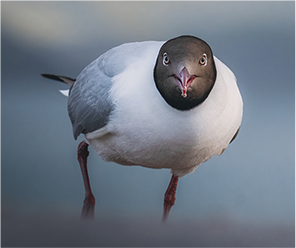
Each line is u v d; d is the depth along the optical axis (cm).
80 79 400
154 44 394
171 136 390
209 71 388
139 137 391
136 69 392
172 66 388
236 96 393
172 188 402
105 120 393
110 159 397
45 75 413
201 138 391
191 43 388
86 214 395
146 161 394
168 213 400
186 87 387
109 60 396
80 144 404
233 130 393
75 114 399
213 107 390
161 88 389
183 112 389
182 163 393
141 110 390
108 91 393
